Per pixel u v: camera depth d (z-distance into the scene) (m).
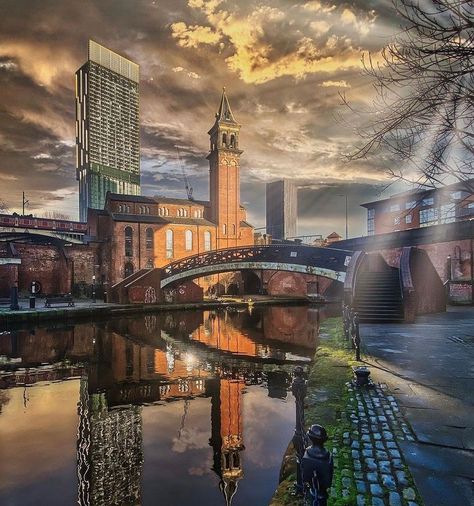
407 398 5.54
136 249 42.31
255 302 35.28
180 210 48.56
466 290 21.30
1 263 33.31
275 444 7.66
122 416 9.37
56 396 10.90
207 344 18.08
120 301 32.59
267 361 14.71
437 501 2.99
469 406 5.18
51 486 6.21
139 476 6.50
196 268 31.64
